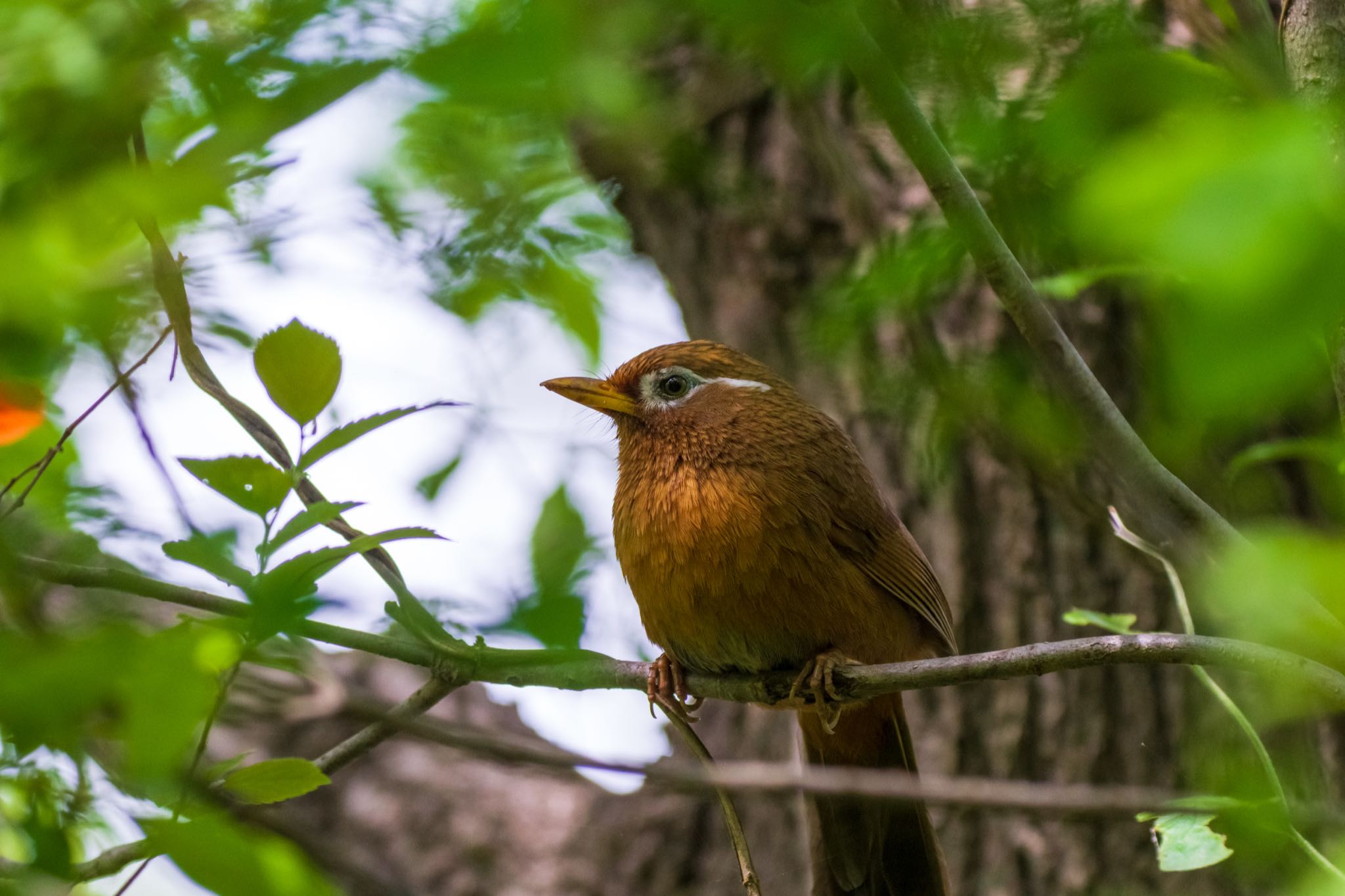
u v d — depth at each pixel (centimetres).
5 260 634
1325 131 425
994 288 649
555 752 629
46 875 447
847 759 930
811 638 848
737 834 700
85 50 669
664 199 1219
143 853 516
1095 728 1085
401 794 1262
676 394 888
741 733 1278
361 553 640
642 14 627
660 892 1230
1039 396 805
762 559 834
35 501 847
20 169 659
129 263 741
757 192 1178
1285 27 575
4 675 387
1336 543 577
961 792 727
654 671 862
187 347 673
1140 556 1086
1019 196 638
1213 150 387
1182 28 761
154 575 816
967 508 1124
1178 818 706
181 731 392
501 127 1018
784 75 620
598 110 641
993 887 1077
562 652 478
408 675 1305
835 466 875
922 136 618
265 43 600
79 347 848
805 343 1125
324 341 526
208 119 637
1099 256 640
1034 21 605
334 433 498
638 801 1281
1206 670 1037
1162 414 900
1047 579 1106
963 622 1112
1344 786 1001
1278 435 930
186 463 476
